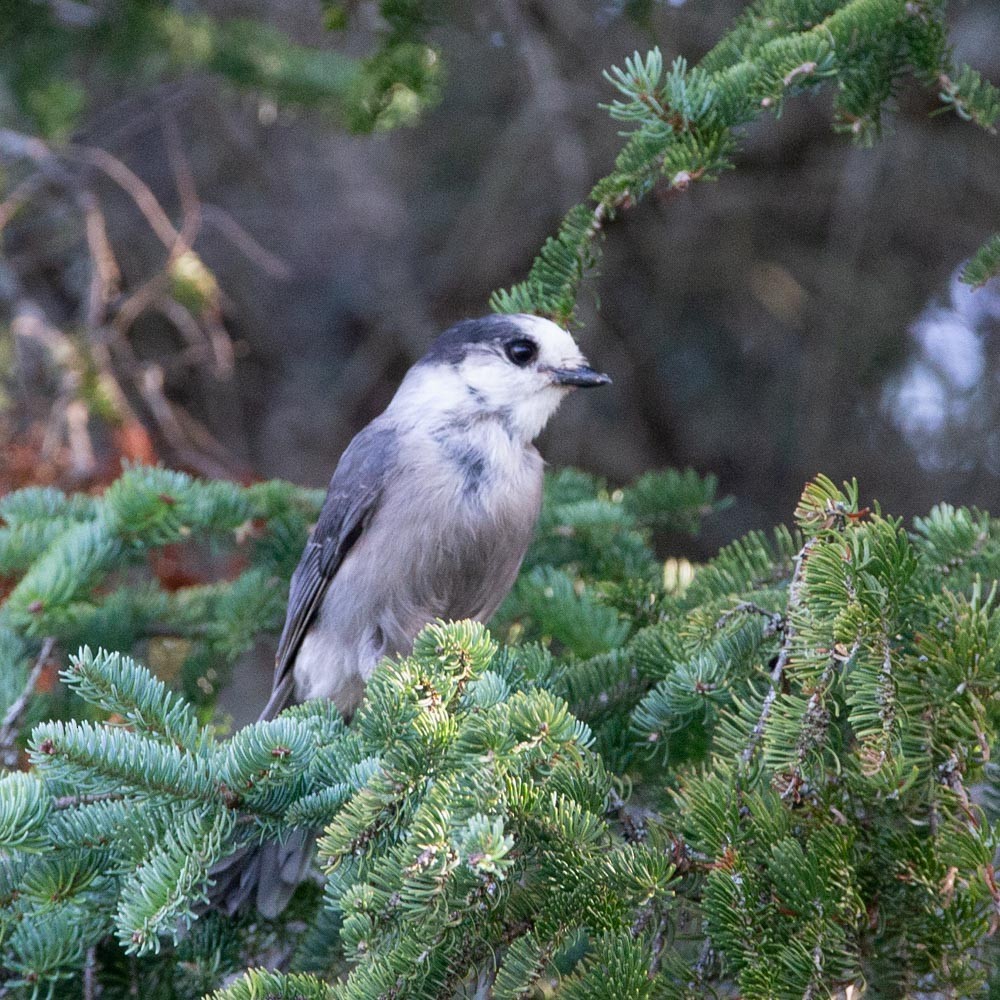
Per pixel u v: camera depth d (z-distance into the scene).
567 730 4.16
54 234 12.44
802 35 5.82
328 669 7.29
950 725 4.01
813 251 13.32
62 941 4.86
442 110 13.40
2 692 6.85
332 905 4.36
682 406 13.55
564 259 6.42
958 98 5.94
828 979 3.79
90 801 4.70
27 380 11.01
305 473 13.42
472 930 4.03
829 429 13.05
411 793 4.21
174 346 13.17
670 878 4.07
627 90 5.72
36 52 9.78
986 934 3.94
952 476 12.77
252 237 13.85
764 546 6.58
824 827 4.00
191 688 7.95
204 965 5.80
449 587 7.13
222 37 9.76
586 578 7.92
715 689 4.99
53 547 7.29
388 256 13.85
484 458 7.05
